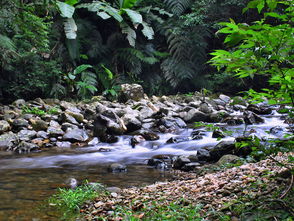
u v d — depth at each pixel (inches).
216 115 335.9
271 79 61.0
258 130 254.4
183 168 186.9
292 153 134.9
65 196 128.5
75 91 505.0
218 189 110.3
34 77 438.9
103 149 253.9
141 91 443.2
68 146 270.5
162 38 644.1
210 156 197.3
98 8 490.3
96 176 175.0
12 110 350.3
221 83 576.4
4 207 120.3
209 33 599.5
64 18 506.6
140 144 267.1
